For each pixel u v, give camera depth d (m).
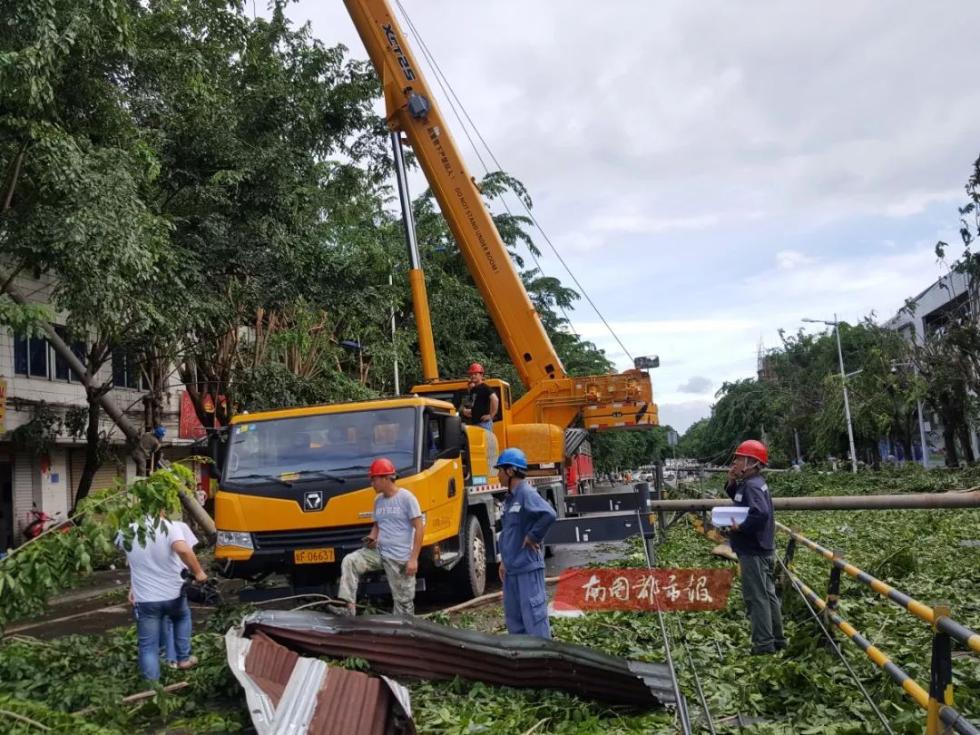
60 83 12.61
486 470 13.07
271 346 20.39
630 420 15.21
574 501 12.83
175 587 7.35
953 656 7.03
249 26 17.86
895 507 11.95
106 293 12.21
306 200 18.77
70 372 21.42
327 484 10.43
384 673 6.73
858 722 5.48
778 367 64.12
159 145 15.55
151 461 19.39
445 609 11.24
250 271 18.06
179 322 15.78
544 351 15.69
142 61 15.16
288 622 6.86
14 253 12.34
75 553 6.33
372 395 22.53
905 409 39.62
